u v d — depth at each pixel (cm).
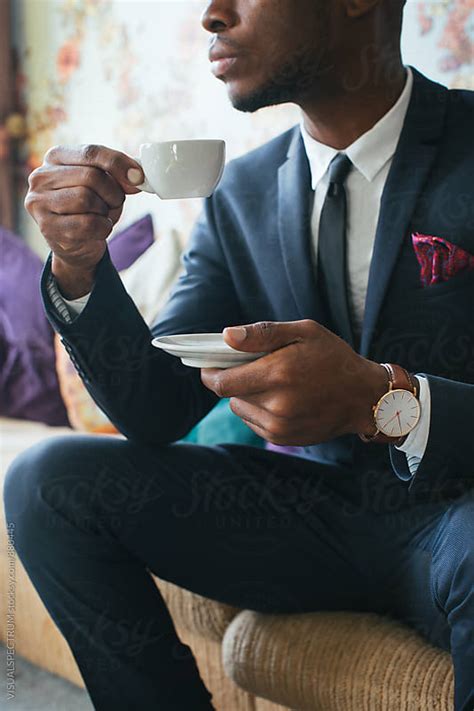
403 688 110
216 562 123
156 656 117
